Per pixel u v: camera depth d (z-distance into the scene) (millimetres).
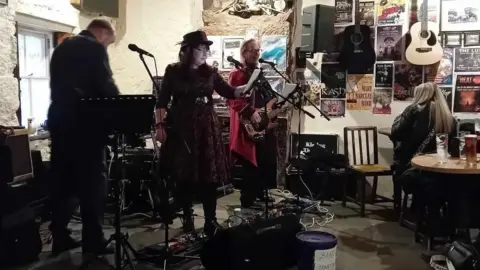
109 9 5148
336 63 5227
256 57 4125
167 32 5426
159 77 5000
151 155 4398
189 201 3785
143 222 4262
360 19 5121
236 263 3043
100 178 3477
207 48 3480
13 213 3285
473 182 3365
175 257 3312
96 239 3492
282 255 3156
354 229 4152
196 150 3420
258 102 4145
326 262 3043
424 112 4039
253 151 4207
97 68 3311
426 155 3707
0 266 3270
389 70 5066
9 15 3850
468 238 3410
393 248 3691
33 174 3865
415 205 4289
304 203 4754
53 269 3244
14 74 4043
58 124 3357
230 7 5500
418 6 4918
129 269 3229
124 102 2881
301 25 5324
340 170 4973
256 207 4559
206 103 3500
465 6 4781
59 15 4562
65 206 3525
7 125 3902
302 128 5391
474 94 4832
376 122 5164
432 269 3275
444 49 4879
